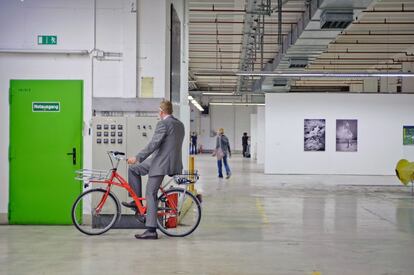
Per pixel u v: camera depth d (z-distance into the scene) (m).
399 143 19.81
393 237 6.86
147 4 7.49
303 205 10.41
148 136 7.14
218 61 22.22
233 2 12.88
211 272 4.92
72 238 6.48
